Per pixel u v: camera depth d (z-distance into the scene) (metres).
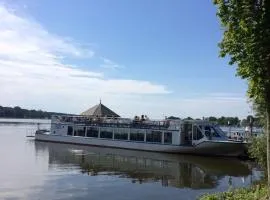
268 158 16.88
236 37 16.55
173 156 57.16
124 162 49.69
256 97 17.39
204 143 57.34
